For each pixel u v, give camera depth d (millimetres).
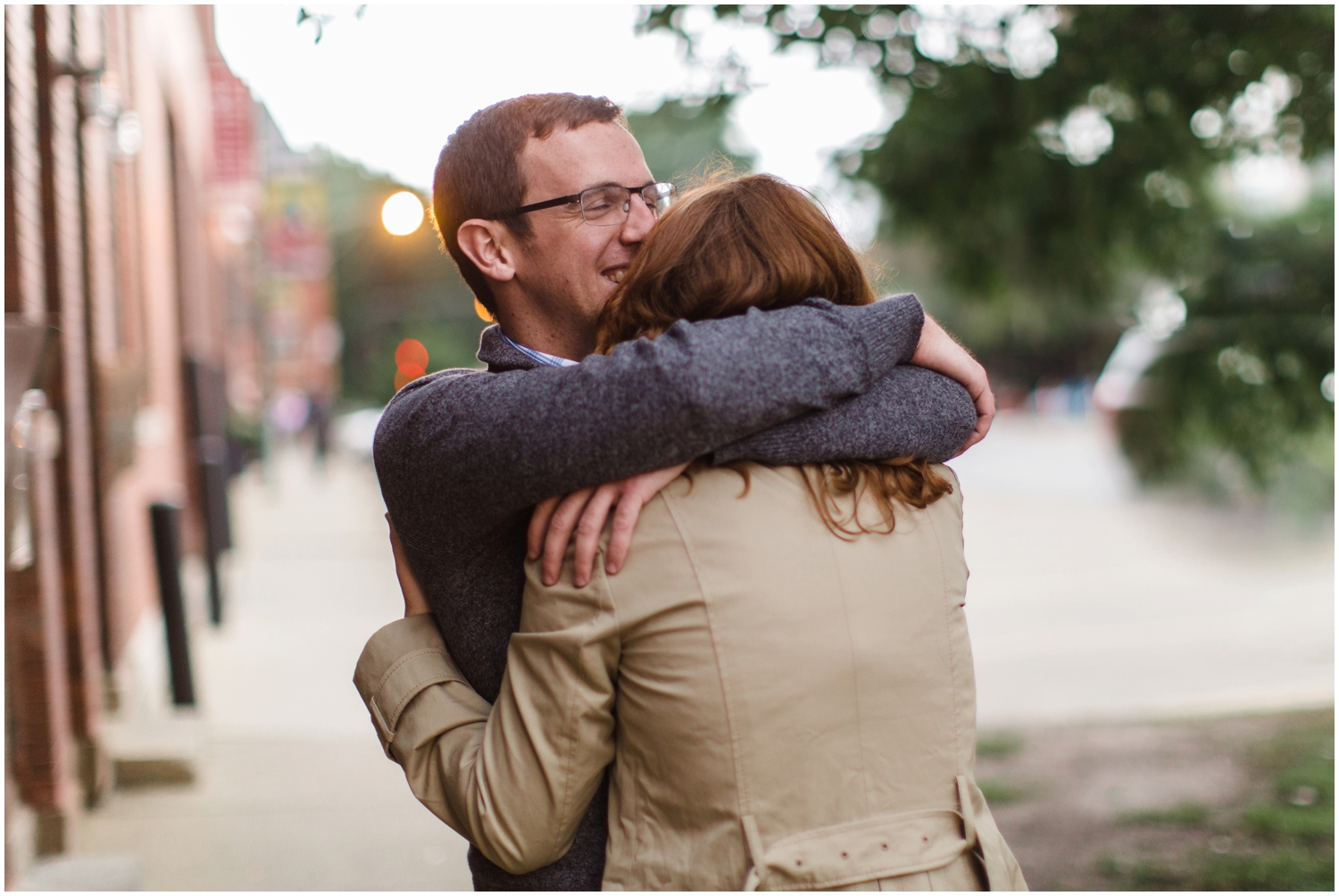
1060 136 5230
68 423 4754
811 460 1291
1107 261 5570
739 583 1240
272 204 26938
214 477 8992
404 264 53531
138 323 8133
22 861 3854
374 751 5695
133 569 6918
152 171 9219
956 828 1304
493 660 1449
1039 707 6090
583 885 1349
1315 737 5199
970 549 12086
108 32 6660
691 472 1296
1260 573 9656
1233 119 5250
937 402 1364
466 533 1402
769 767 1231
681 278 1353
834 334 1264
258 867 4172
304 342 52250
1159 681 6559
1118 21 4766
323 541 15383
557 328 1612
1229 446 5902
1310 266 5793
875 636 1272
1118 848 4066
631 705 1281
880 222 5402
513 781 1280
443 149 1629
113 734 5383
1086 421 37125
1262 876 3760
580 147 1553
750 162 5055
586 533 1264
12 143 4094
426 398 1398
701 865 1239
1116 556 11086
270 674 7441
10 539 2871
